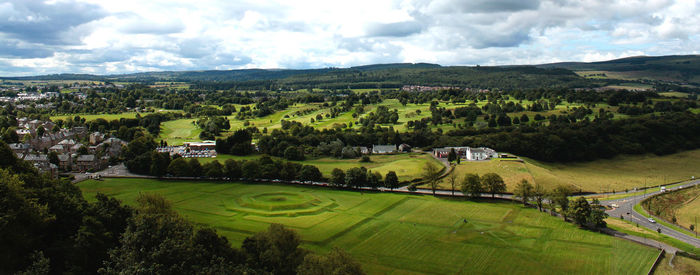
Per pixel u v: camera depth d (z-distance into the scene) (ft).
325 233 436.76
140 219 289.94
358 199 585.63
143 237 273.54
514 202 579.48
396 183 642.22
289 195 583.58
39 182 367.25
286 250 309.83
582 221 463.01
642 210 560.20
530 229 459.32
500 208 547.08
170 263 257.14
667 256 385.09
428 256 379.96
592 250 397.80
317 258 273.75
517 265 362.53
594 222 462.19
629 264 366.43
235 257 297.12
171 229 291.17
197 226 412.77
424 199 590.14
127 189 615.16
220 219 474.90
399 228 458.50
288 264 300.61
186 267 259.60
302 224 465.88
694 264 368.07
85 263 274.57
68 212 313.73
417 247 401.70
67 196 340.59
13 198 273.95
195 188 633.61
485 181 600.39
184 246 269.23
